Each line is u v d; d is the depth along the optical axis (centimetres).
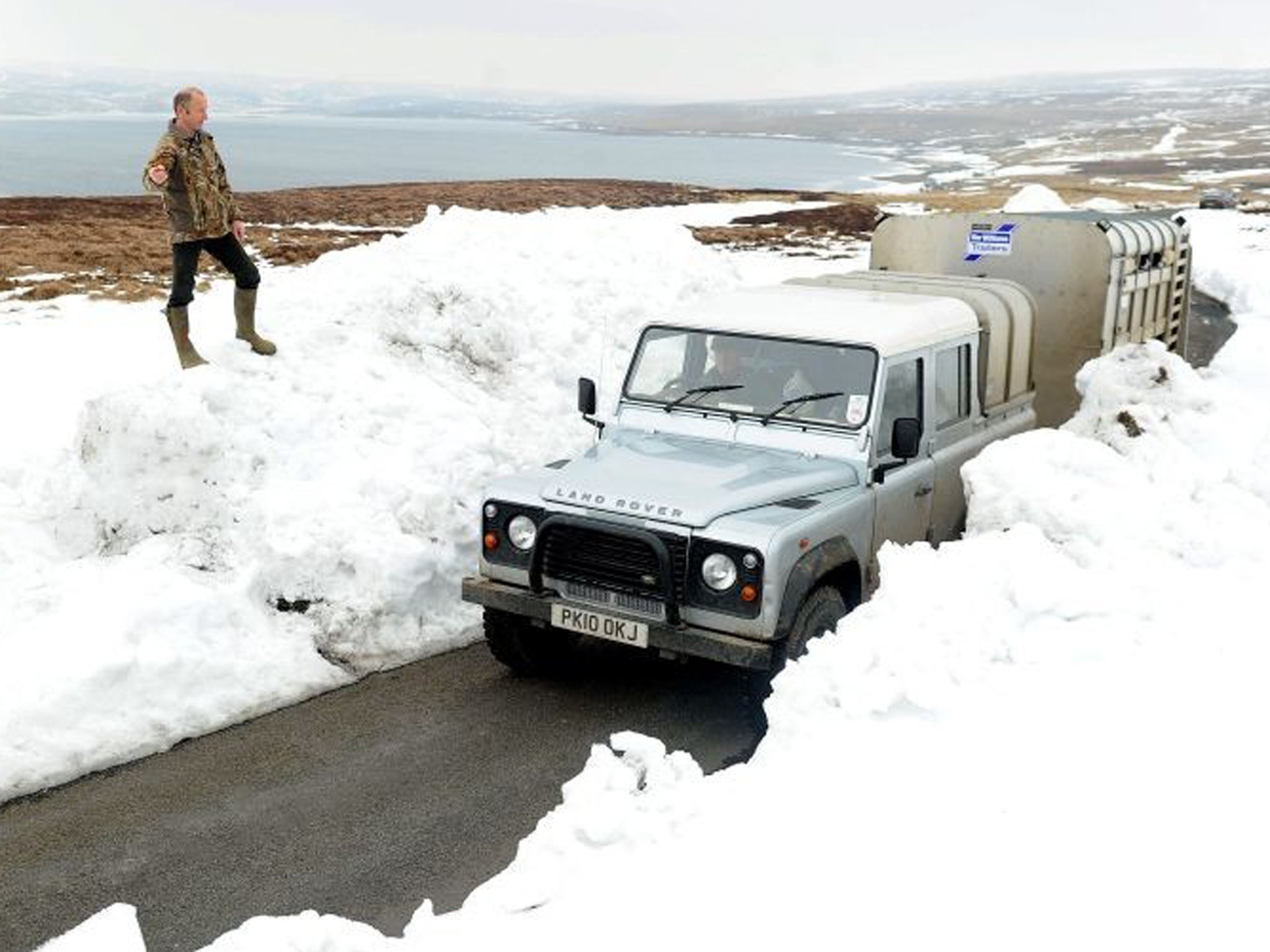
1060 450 714
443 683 705
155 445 789
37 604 692
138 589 691
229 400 840
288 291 1107
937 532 761
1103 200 6938
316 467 838
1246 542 663
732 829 432
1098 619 579
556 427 1030
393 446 875
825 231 4009
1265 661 539
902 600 565
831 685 521
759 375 707
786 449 687
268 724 646
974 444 802
